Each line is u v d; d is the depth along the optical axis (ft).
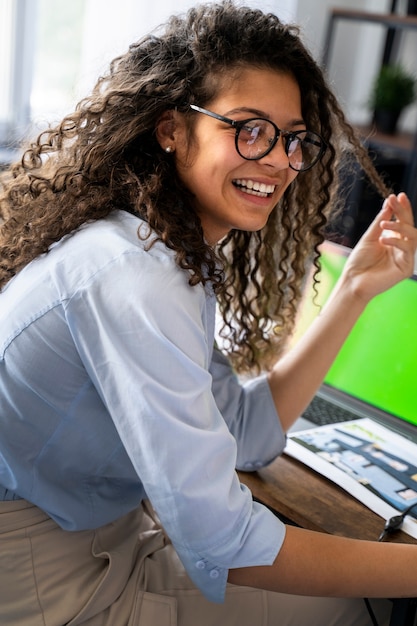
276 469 4.44
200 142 3.70
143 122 3.78
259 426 4.50
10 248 3.94
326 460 4.50
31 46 10.00
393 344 5.05
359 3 12.72
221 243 4.76
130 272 3.41
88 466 3.82
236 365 5.06
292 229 4.75
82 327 3.43
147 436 3.32
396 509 4.09
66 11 10.27
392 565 3.56
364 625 4.27
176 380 3.34
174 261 3.49
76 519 3.84
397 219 4.60
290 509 4.07
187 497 3.31
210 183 3.73
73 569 3.87
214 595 3.60
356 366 5.24
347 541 3.60
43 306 3.56
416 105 12.14
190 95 3.70
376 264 4.67
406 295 5.00
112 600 3.87
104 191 3.82
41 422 3.67
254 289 4.92
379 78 11.60
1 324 3.70
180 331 3.39
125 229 3.63
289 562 3.50
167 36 3.94
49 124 4.87
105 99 3.88
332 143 4.51
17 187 4.28
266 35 3.72
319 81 4.03
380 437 4.79
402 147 10.58
